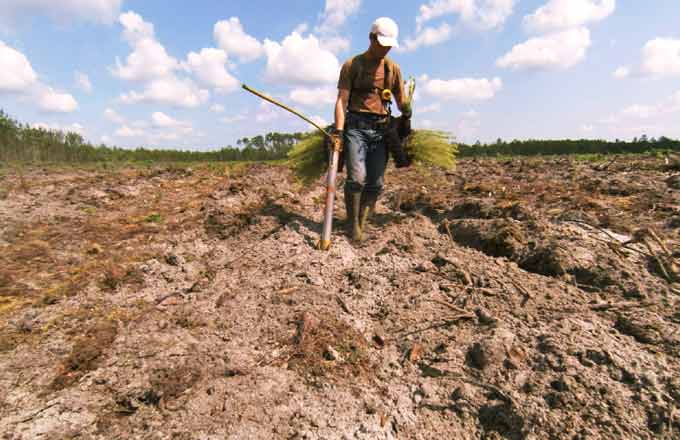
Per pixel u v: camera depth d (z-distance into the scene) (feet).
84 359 6.48
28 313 7.94
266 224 13.12
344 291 8.59
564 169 20.84
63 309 8.24
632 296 7.27
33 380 6.13
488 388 5.76
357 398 5.82
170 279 9.78
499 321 6.92
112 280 9.44
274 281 9.05
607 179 15.96
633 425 4.84
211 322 7.66
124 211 16.67
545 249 8.86
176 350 6.77
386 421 5.45
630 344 6.10
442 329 7.10
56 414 5.45
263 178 23.72
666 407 4.92
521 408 5.32
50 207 17.24
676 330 6.16
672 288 7.23
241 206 15.74
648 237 9.10
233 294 8.64
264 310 7.89
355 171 11.09
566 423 5.02
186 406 5.45
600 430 4.86
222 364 6.30
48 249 11.76
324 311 7.75
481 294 7.88
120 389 5.92
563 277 8.20
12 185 23.04
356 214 11.32
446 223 11.78
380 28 10.43
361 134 11.38
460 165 27.78
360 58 11.18
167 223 14.48
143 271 10.11
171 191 21.15
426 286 8.33
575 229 9.98
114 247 12.04
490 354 6.17
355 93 11.44
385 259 9.66
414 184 19.20
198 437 4.98
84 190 20.85
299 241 11.18
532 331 6.64
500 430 5.28
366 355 6.71
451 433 5.32
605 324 6.66
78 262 10.82
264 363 6.41
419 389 5.99
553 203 12.78
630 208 11.57
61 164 46.32
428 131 12.84
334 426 5.30
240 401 5.52
